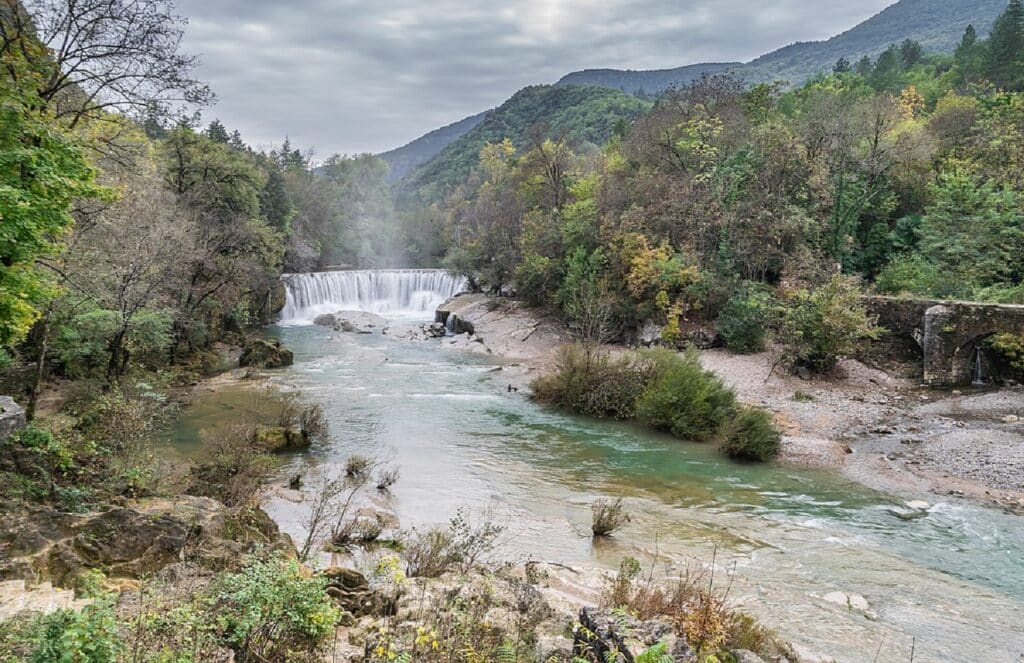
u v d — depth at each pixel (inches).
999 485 650.2
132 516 335.3
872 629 364.8
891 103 1729.8
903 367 1111.6
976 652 345.4
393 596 304.5
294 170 3430.1
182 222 997.2
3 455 417.4
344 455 721.6
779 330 1170.0
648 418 869.2
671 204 1444.4
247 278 1424.7
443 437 813.9
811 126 1483.8
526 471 690.2
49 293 437.4
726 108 1712.6
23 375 750.5
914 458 735.1
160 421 744.3
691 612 309.1
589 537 515.5
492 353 1451.8
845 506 603.2
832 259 1334.9
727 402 863.1
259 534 394.9
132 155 755.4
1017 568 472.4
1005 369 1007.6
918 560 484.7
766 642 307.4
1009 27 2450.8
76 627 170.4
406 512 557.9
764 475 691.4
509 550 479.5
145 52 613.3
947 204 1336.1
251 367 1222.3
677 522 556.7
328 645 237.9
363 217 3540.8
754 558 482.3
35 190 391.2
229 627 222.4
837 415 903.1
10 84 427.2
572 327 1487.5
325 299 2092.8
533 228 1777.8
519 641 255.8
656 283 1334.9
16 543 297.9
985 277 1219.9
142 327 884.6
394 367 1280.8
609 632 239.1
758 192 1385.3
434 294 2226.9
